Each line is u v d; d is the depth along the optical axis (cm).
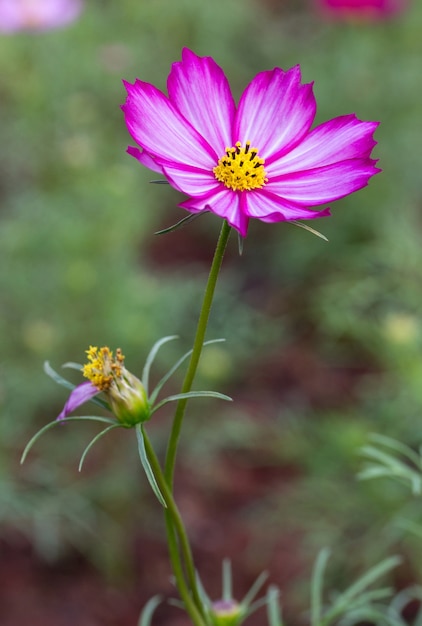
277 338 115
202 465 97
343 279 119
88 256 95
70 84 125
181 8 142
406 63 129
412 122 129
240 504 93
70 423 95
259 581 53
